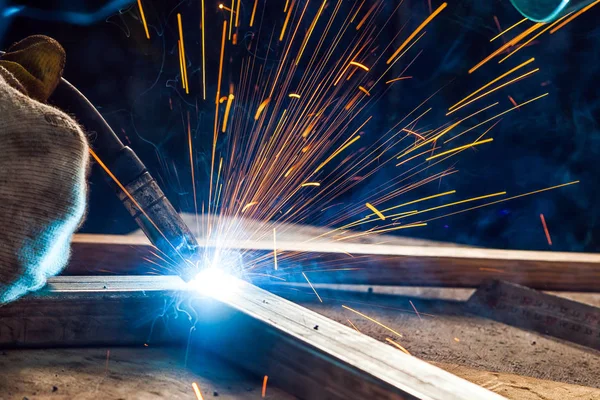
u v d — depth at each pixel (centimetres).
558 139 174
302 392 62
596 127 171
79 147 61
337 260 99
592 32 169
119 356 67
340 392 60
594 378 78
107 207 145
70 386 61
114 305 68
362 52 175
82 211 62
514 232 154
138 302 69
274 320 65
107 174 68
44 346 67
